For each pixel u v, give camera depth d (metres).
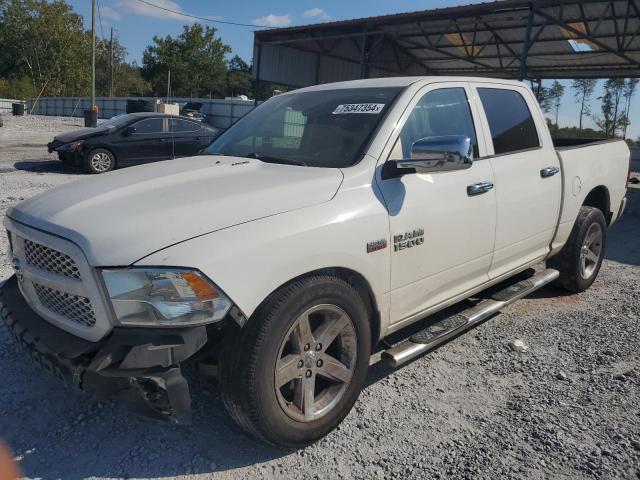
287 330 2.73
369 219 3.11
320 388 3.10
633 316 4.89
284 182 3.05
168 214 2.69
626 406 3.42
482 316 4.05
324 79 27.50
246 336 2.63
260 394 2.65
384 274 3.23
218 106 30.66
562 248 5.20
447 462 2.88
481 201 3.87
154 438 3.03
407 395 3.53
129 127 13.66
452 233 3.66
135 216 2.67
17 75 68.75
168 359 2.43
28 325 2.87
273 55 24.86
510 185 4.18
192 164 3.59
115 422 3.16
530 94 4.81
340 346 3.09
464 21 20.00
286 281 2.73
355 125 3.55
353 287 3.15
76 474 2.73
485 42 23.83
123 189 3.04
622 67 25.09
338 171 3.21
